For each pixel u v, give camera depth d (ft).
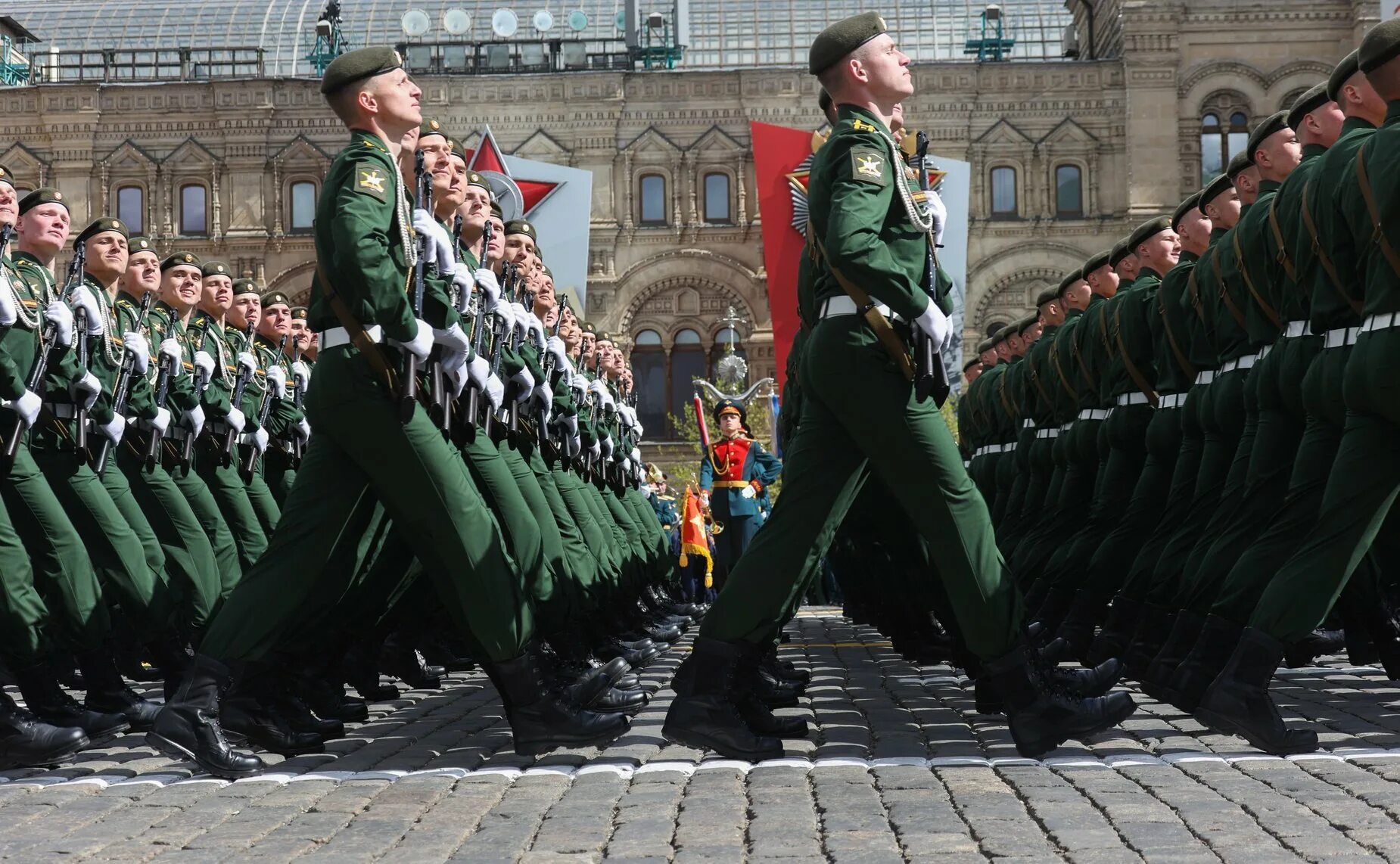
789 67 168.04
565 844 18.70
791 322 130.52
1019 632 24.32
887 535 33.58
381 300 22.77
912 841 18.48
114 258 34.42
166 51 176.35
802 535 24.25
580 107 168.45
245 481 42.04
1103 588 37.50
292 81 168.04
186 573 35.68
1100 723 24.63
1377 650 34.76
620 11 197.36
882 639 56.70
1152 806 20.18
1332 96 26.08
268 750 25.30
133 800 21.98
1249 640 24.16
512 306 32.89
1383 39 23.24
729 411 62.49
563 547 35.91
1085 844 18.11
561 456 40.47
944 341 23.73
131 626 32.94
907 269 23.76
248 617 24.23
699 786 22.21
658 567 57.52
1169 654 29.19
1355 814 19.39
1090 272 42.37
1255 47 165.27
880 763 24.13
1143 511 37.04
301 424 45.57
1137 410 38.73
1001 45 174.91
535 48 188.24
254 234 167.32
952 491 23.73
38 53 186.50
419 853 18.28
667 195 169.37
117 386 32.53
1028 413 48.44
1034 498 48.26
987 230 167.32
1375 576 34.06
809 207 24.49
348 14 201.77
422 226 24.29
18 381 28.12
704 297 169.48
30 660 28.09
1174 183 165.89
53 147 167.63
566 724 24.48
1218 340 32.27
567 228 106.73
